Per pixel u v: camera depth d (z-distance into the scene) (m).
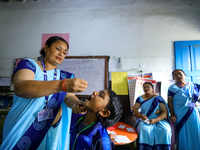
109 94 0.79
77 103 0.83
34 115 0.74
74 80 0.58
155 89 2.55
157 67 2.63
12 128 0.69
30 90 0.57
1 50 3.01
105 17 2.93
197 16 2.71
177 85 2.25
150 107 2.09
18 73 0.66
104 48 2.80
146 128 1.91
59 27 2.99
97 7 2.99
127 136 1.75
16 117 0.71
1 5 3.21
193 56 2.54
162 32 2.73
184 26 2.70
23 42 3.00
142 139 1.88
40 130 0.75
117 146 2.14
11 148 0.68
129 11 2.89
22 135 0.71
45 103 0.80
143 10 2.86
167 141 1.83
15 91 0.60
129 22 2.85
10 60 2.95
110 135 1.71
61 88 0.58
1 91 2.84
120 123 2.29
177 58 2.57
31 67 0.73
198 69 2.50
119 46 2.78
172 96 2.23
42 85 0.57
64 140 0.90
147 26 2.79
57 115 0.87
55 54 0.83
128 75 2.66
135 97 2.55
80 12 3.02
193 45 2.58
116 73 2.69
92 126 0.76
